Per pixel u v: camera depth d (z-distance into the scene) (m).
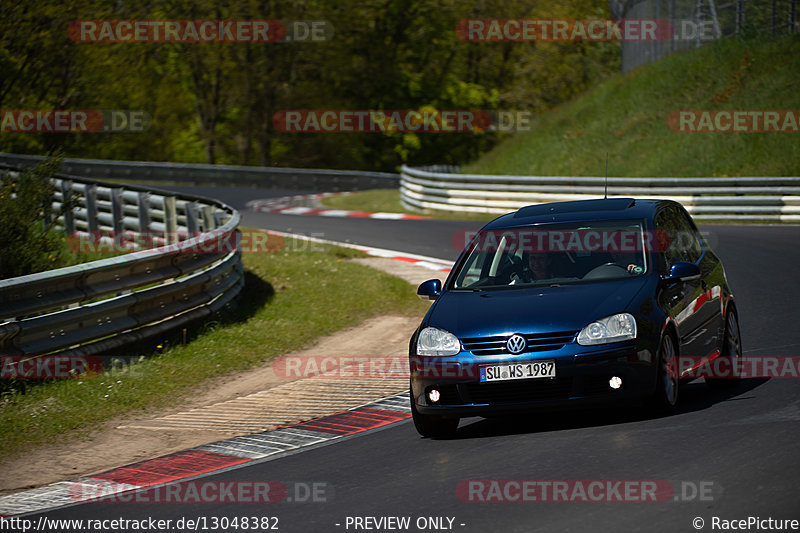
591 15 174.12
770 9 104.81
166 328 37.72
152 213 58.59
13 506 21.52
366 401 29.30
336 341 39.75
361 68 194.38
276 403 29.91
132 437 27.02
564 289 23.97
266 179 139.88
